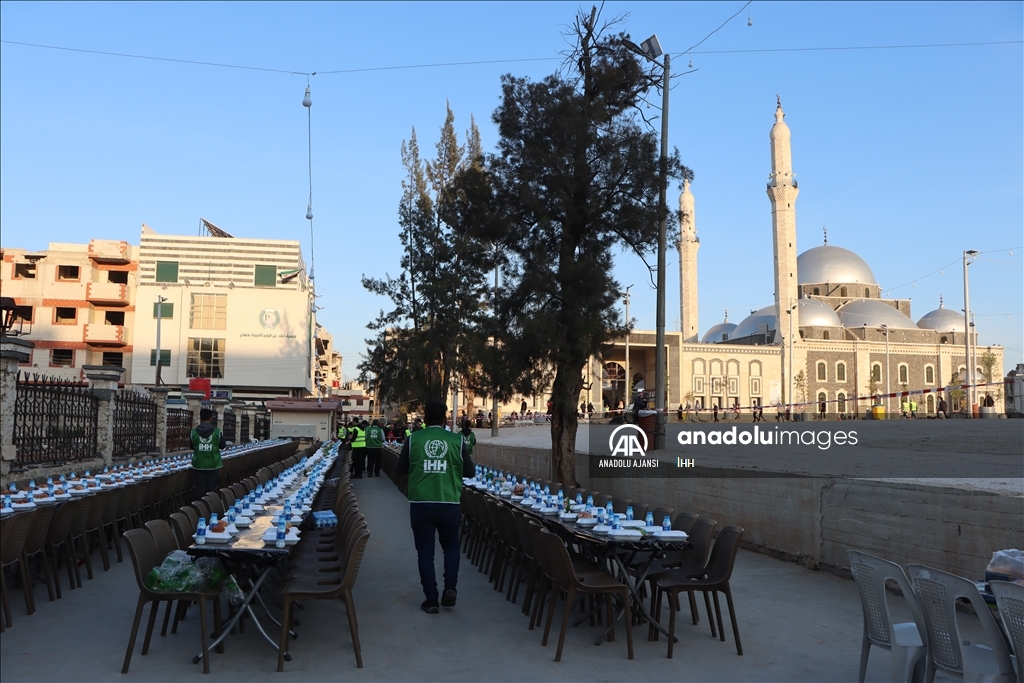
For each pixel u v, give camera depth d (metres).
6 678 5.54
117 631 6.79
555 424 15.98
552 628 7.18
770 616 7.59
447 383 31.31
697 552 7.46
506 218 16.05
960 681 5.34
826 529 9.54
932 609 4.68
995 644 4.31
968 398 51.97
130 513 10.92
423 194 40.19
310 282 68.94
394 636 6.81
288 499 8.98
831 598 8.28
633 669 5.98
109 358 60.91
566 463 15.85
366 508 16.98
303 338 62.31
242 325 61.41
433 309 31.23
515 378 16.30
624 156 15.92
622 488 15.38
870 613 5.27
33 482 9.60
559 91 16.30
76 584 8.48
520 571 8.28
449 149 40.97
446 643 6.62
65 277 61.34
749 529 11.10
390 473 25.75
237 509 7.95
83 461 14.91
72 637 6.57
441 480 7.79
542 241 16.22
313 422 40.19
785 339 85.44
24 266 61.19
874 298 113.56
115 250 60.69
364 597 8.30
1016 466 13.00
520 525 7.87
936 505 7.80
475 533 10.87
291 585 6.20
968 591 4.41
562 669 5.96
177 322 60.69
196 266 61.50
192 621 7.20
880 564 5.13
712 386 93.62
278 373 61.53
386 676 5.74
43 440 13.31
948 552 7.61
